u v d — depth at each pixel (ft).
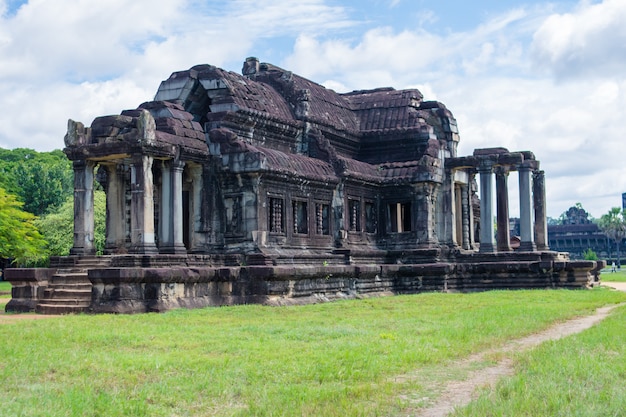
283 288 89.71
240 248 99.71
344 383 39.50
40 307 84.58
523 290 113.19
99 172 106.63
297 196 108.37
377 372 41.98
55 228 195.21
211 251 100.78
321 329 60.29
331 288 99.25
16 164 275.59
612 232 371.15
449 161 131.03
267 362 44.39
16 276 87.86
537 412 31.91
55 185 241.76
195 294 84.23
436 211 130.31
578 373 39.78
